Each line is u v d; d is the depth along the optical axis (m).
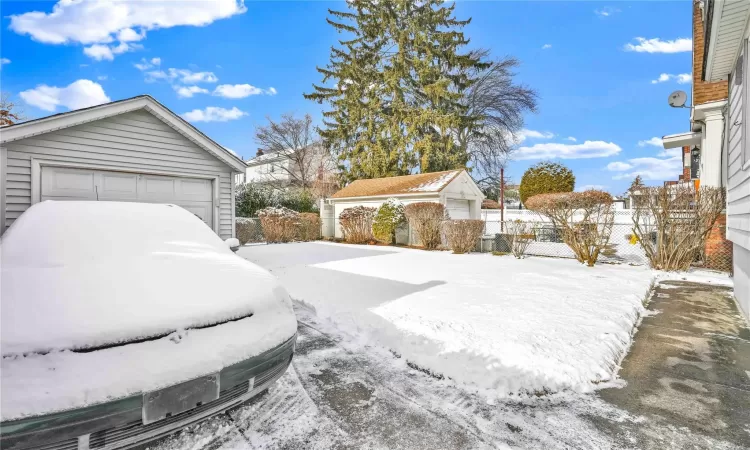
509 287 5.93
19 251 2.53
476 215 16.78
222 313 2.22
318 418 2.43
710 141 8.59
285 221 15.32
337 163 26.48
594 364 3.06
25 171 6.47
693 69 9.27
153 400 1.80
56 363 1.68
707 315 4.69
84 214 3.20
